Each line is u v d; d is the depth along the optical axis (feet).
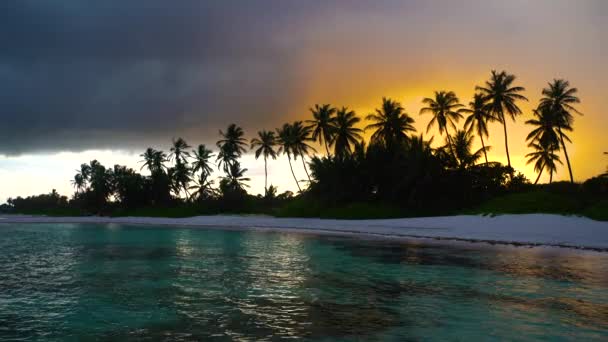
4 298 43.16
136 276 55.26
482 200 158.92
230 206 240.32
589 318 35.65
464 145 166.61
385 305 40.14
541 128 187.62
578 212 120.57
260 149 270.87
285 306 39.83
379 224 137.08
